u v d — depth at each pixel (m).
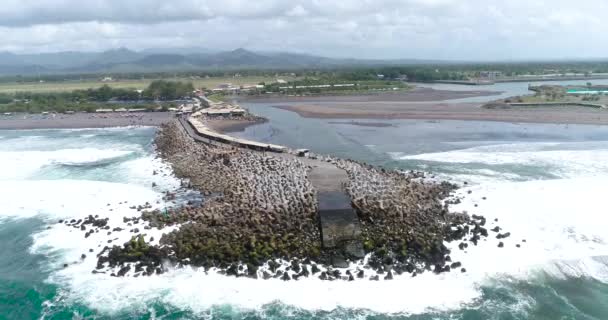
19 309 28.58
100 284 31.06
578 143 74.06
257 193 43.81
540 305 28.28
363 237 35.03
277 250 33.59
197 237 35.69
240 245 34.25
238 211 39.84
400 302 28.64
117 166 63.06
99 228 39.59
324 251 33.59
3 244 37.56
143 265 32.81
